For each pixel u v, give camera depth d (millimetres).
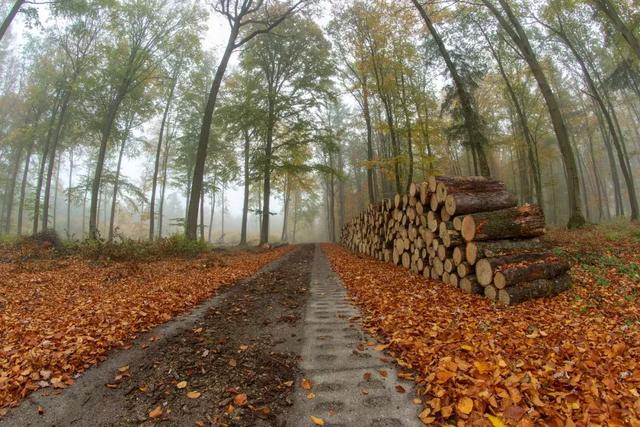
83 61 17281
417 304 5312
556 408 2383
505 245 5777
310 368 3348
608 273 6469
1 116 24344
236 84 22625
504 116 24016
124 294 6414
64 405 2754
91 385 3057
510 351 3369
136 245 12234
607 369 2904
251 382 3086
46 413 2646
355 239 17000
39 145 24094
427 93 19156
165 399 2828
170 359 3570
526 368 2975
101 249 11477
